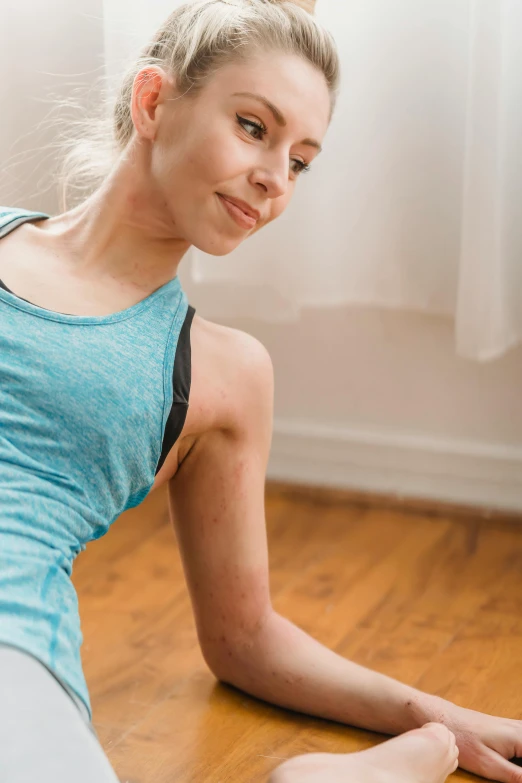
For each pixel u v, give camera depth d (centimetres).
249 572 130
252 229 114
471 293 169
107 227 114
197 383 117
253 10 109
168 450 115
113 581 166
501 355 185
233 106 107
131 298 115
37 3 175
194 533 130
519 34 162
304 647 131
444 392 192
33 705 88
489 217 165
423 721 123
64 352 106
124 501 113
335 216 176
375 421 197
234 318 198
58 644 97
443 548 179
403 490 196
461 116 169
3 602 94
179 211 111
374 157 173
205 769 120
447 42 167
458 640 150
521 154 167
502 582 167
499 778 118
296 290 180
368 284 179
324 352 196
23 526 100
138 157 113
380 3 167
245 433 125
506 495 190
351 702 127
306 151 113
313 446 201
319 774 105
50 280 112
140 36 165
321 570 171
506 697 135
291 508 195
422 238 175
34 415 104
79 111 177
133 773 119
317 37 110
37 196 179
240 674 133
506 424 189
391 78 169
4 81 176
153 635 151
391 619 155
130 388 108
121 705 133
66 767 84
